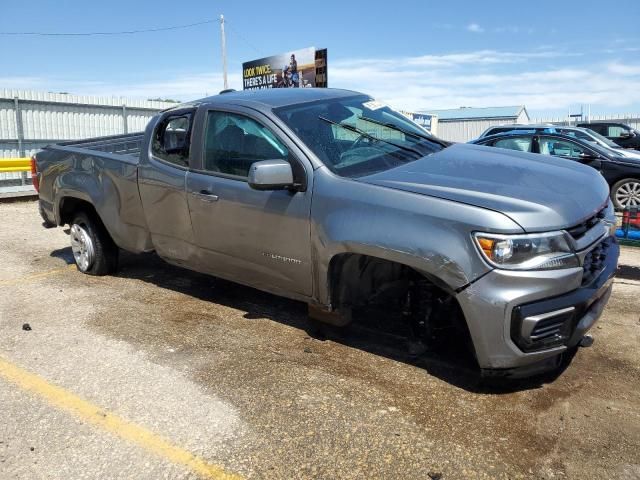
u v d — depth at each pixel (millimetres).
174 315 5031
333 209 3748
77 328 4777
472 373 3820
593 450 2969
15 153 16828
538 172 3818
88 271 6273
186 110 4898
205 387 3730
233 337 4520
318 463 2941
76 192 5887
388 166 4008
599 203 3602
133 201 5328
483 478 2795
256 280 4469
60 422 3375
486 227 3162
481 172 3777
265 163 3797
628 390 3551
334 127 4309
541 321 3139
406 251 3400
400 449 3033
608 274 3543
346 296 4039
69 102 19016
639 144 17656
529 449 2998
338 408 3439
